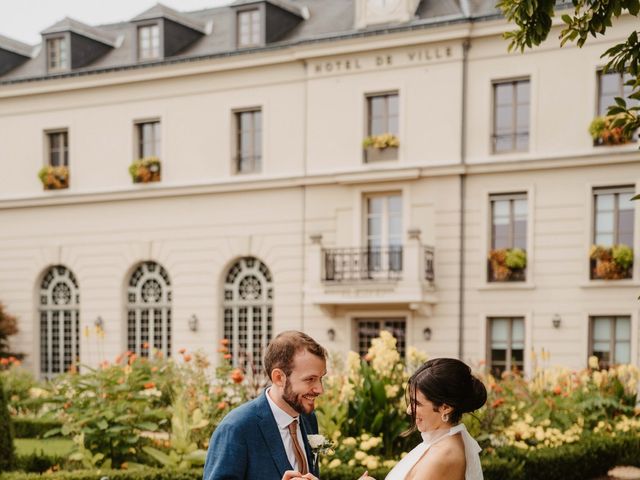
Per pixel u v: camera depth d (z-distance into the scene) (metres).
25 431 16.16
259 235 25.94
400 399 11.00
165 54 27.12
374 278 24.03
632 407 15.16
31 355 28.25
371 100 25.03
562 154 22.95
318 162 25.27
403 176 24.14
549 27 7.77
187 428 10.30
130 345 27.50
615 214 22.69
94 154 27.88
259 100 26.03
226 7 28.97
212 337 26.25
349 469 9.80
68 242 28.14
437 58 24.14
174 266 26.88
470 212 23.86
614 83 22.78
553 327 22.97
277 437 4.70
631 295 22.27
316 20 26.72
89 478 9.62
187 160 26.81
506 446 11.55
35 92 28.41
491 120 23.81
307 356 4.64
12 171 28.83
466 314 23.72
